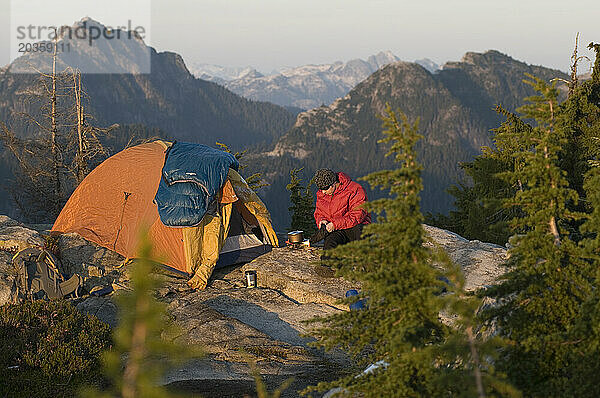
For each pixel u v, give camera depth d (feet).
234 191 42.45
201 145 44.91
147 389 9.52
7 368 25.67
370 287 14.17
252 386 23.21
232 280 39.86
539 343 13.10
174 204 39.29
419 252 13.47
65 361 26.03
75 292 37.78
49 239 45.09
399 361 12.87
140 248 9.43
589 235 20.62
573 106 63.31
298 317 33.32
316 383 23.53
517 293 14.56
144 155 44.96
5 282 35.32
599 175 15.88
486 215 67.92
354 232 38.04
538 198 14.60
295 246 45.19
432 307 12.81
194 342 28.78
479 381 10.55
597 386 11.98
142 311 9.34
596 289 13.65
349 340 14.30
